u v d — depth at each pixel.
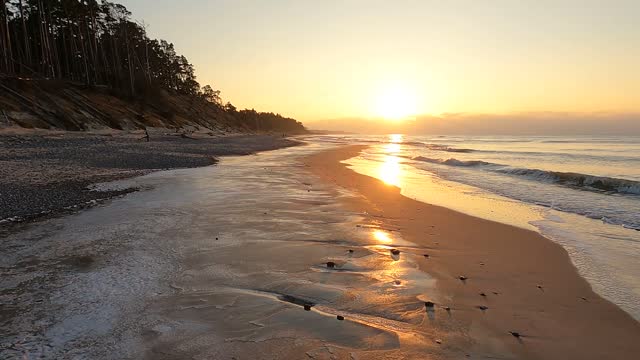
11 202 11.24
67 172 17.34
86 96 48.28
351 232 9.26
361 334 4.62
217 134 71.56
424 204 13.34
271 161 29.12
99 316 4.93
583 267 7.40
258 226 9.53
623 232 10.23
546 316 5.33
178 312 5.07
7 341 4.33
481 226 10.36
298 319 4.94
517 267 7.26
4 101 35.00
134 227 9.11
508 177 22.88
